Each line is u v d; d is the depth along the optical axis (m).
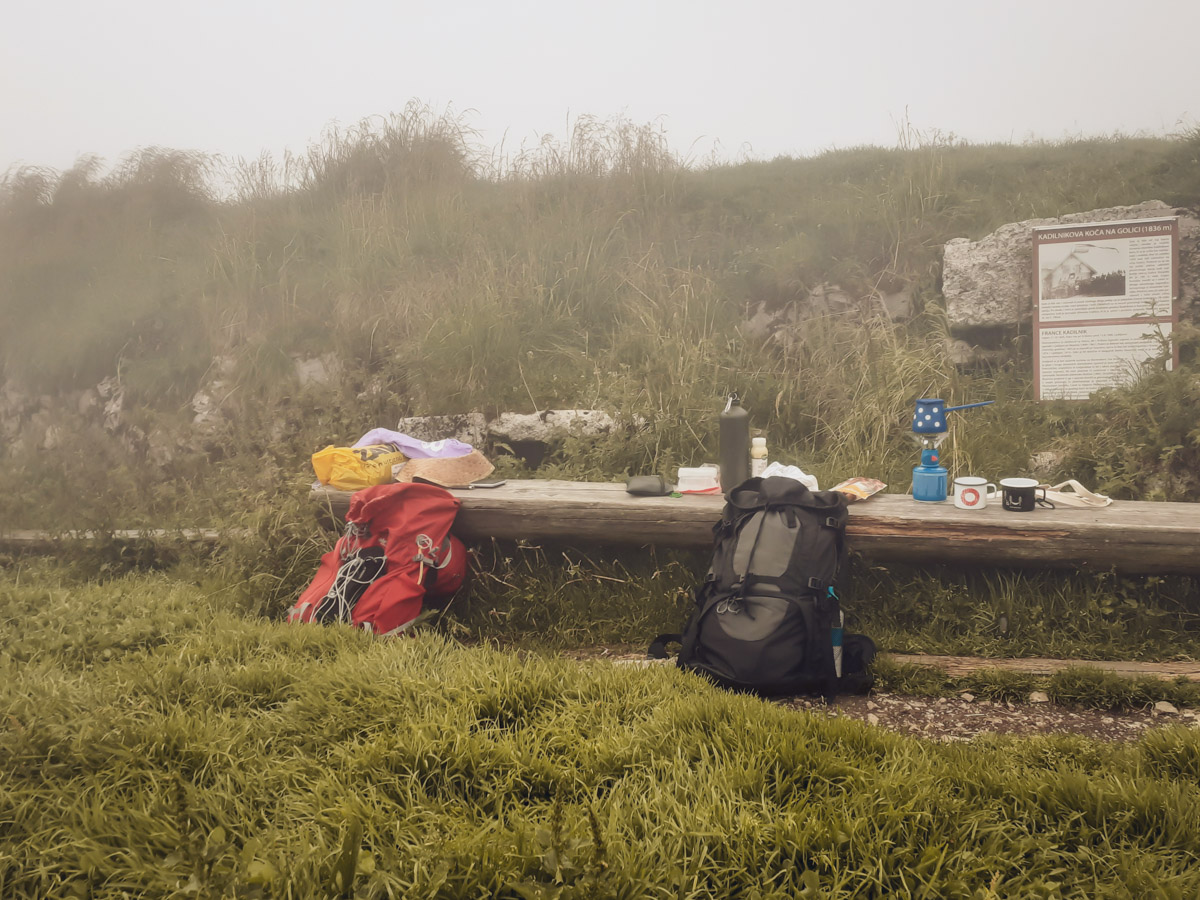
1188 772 2.34
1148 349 5.47
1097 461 4.79
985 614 3.72
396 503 4.05
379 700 2.69
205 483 6.00
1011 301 6.02
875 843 1.90
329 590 3.91
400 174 9.52
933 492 3.98
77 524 5.46
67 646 3.49
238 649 3.29
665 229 7.82
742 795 2.17
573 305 6.98
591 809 2.03
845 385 5.81
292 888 1.79
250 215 9.02
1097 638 3.60
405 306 6.83
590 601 4.18
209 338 7.34
